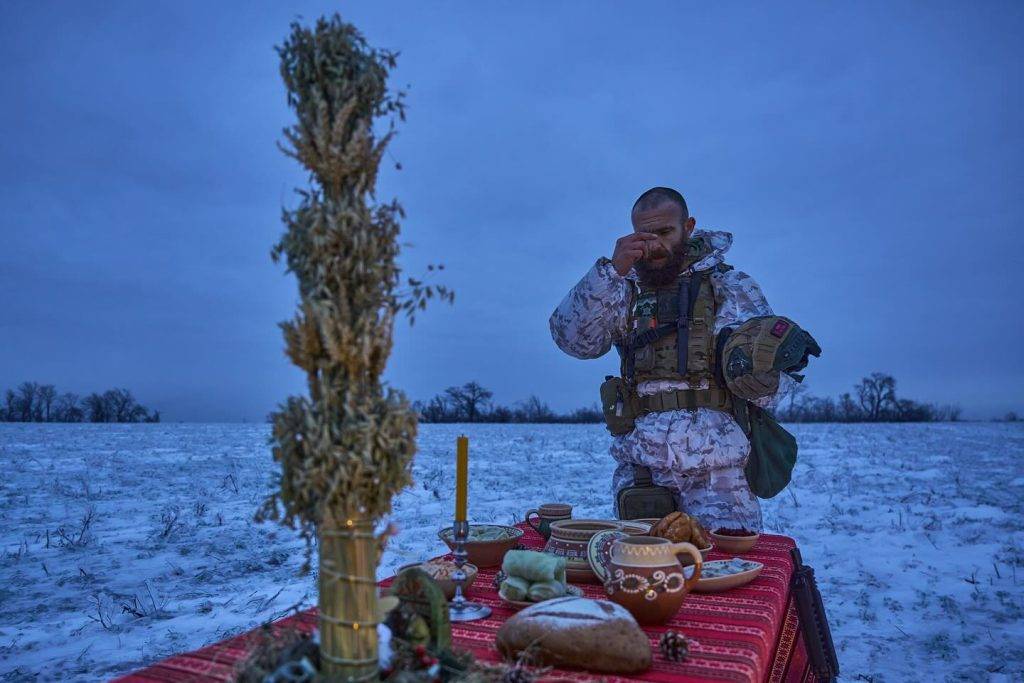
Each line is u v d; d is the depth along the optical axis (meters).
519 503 9.93
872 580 5.84
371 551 1.02
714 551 2.58
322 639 1.02
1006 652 4.18
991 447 22.36
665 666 1.44
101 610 4.80
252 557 6.40
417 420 1.03
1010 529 7.91
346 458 0.95
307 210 1.00
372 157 1.01
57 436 28.50
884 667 3.97
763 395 2.87
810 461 16.48
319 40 1.00
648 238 3.00
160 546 6.83
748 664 1.45
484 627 1.69
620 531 2.18
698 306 3.11
